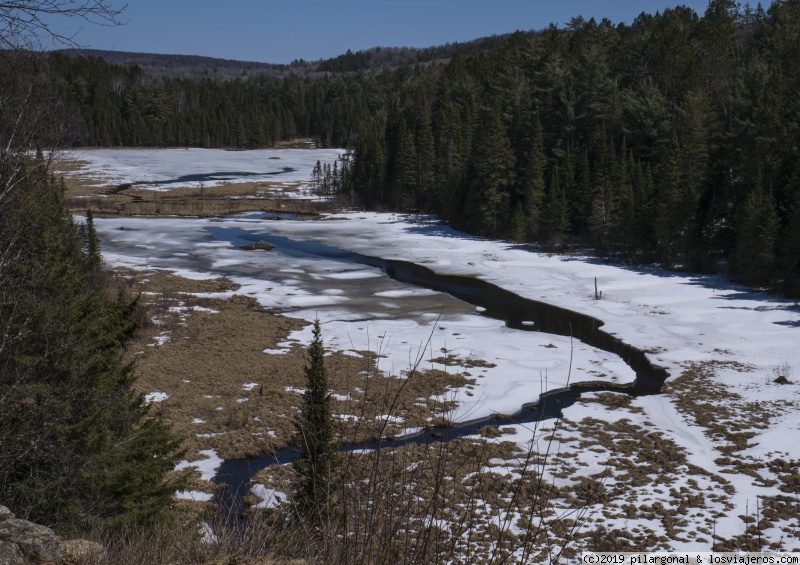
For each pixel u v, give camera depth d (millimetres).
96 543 6043
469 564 4504
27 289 13328
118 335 16172
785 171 61844
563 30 137000
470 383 32938
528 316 46625
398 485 4621
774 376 34594
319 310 47500
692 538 18875
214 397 31250
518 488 4629
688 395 32156
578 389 33156
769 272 52750
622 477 23469
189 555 5672
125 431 15453
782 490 22688
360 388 30047
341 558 4461
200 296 50562
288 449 26062
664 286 55156
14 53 8453
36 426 12656
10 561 5484
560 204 71938
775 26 103500
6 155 11320
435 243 75500
